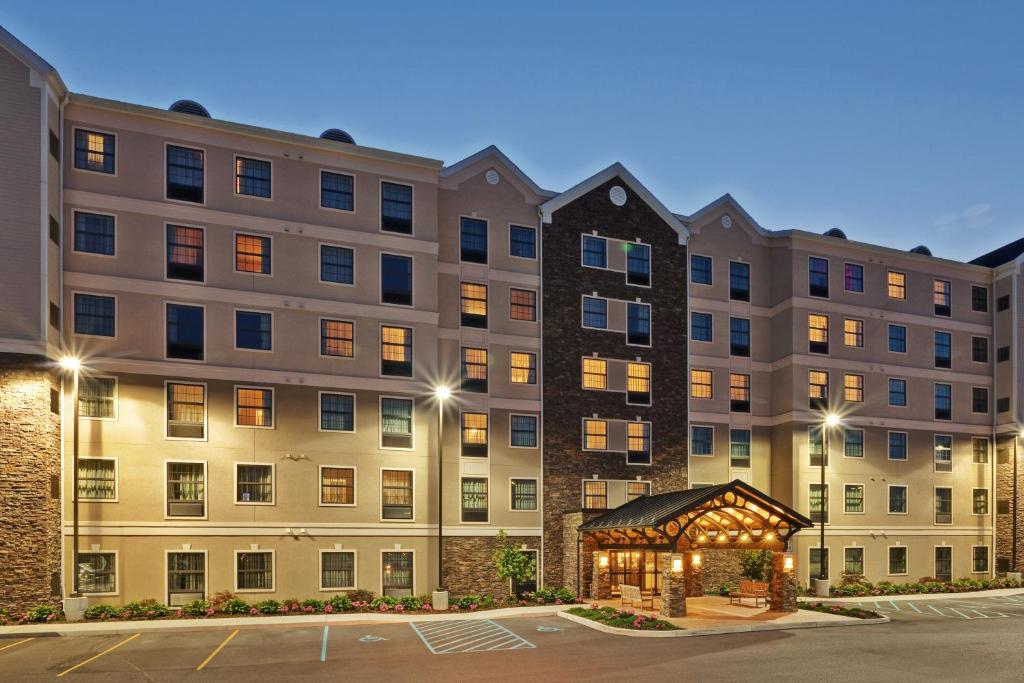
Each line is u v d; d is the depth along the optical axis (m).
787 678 19.34
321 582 33.44
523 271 39.41
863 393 45.66
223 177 34.09
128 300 32.00
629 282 41.66
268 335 34.06
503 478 37.50
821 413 44.22
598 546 35.44
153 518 31.38
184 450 32.12
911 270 48.28
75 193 31.61
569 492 38.66
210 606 30.16
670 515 29.05
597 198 41.50
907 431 46.69
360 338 35.47
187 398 32.50
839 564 43.62
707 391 43.31
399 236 36.72
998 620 30.38
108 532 30.69
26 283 29.02
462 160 38.97
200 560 31.84
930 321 48.38
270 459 33.34
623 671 20.11
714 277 44.22
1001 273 50.12
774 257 45.78
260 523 32.84
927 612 33.00
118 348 31.59
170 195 33.16
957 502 47.66
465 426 37.28
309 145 35.41
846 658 21.98
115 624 27.22
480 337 38.12
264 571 32.69
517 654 22.47
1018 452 48.00
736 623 27.67
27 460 28.62
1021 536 47.19
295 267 34.81
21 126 29.59
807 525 30.81
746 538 32.31
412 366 36.25
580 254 40.69
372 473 34.91
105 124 32.41
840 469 44.41
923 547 46.16
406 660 21.58
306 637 25.39
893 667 20.77
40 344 29.00
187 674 19.86
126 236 32.28
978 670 20.44
